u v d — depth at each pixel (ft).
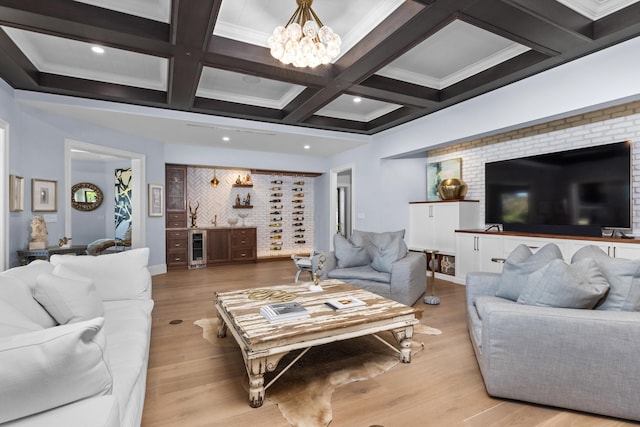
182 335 9.63
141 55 10.68
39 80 11.43
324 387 6.76
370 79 11.91
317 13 8.48
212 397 6.41
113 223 27.35
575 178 12.63
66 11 7.61
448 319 10.93
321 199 26.21
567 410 5.88
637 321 5.37
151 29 8.46
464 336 9.45
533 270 7.65
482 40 9.87
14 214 11.57
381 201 19.17
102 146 15.69
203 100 14.16
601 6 8.23
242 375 7.29
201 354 8.35
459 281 16.29
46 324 5.45
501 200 15.55
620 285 6.09
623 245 10.57
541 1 7.57
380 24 8.66
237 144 20.42
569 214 12.82
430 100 13.26
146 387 6.76
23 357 2.85
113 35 8.30
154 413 5.89
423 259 13.74
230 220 23.47
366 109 16.69
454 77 12.45
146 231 18.60
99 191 26.91
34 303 5.46
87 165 26.68
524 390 5.98
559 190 13.16
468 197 17.95
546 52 9.36
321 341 6.74
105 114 13.65
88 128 14.96
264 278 18.10
